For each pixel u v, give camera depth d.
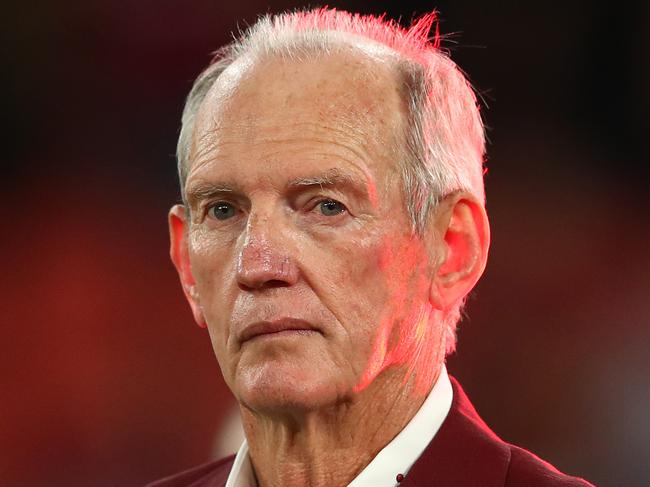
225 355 4.43
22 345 12.62
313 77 4.41
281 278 4.21
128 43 12.74
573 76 12.05
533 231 11.94
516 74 12.11
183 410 12.25
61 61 12.91
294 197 4.31
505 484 4.49
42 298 12.84
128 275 12.88
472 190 4.69
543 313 11.63
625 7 11.77
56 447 12.12
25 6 12.64
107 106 13.00
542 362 11.45
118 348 12.62
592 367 11.31
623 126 11.99
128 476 11.96
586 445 10.90
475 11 11.95
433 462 4.53
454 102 4.78
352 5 11.68
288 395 4.22
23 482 11.98
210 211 4.52
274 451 4.57
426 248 4.52
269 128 4.33
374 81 4.47
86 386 12.46
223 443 12.07
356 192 4.31
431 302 4.60
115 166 13.11
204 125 4.54
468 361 11.46
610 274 11.69
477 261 4.66
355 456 4.53
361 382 4.33
